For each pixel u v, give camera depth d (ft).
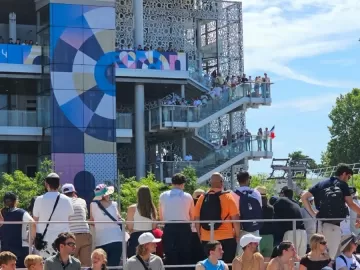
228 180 196.24
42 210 63.00
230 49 228.02
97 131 191.52
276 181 159.02
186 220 66.13
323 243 64.28
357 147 318.86
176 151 206.08
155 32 216.13
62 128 189.16
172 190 66.74
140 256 58.65
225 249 65.41
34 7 203.31
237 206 65.92
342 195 68.59
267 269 63.26
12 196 64.18
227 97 198.59
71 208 63.46
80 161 189.47
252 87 200.23
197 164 191.11
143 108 201.98
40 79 194.18
